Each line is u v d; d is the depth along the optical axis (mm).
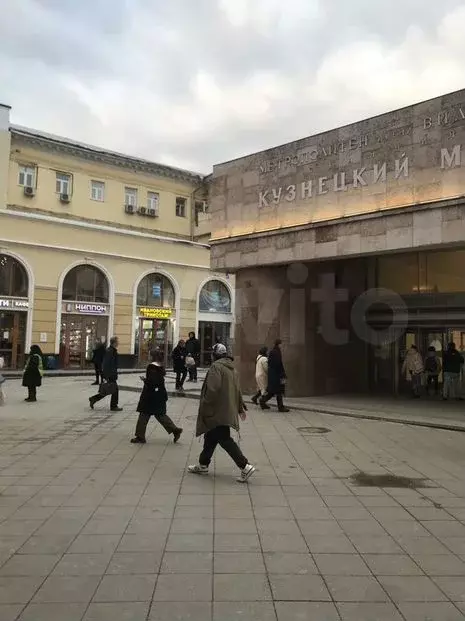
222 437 7281
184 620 3559
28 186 34469
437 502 6328
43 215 32094
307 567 4418
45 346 29953
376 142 13992
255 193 16922
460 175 12398
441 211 12547
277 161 16375
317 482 7215
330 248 14742
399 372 17422
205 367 36125
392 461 8523
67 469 7742
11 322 29203
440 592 3984
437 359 16875
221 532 5242
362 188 14203
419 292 16891
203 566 4422
